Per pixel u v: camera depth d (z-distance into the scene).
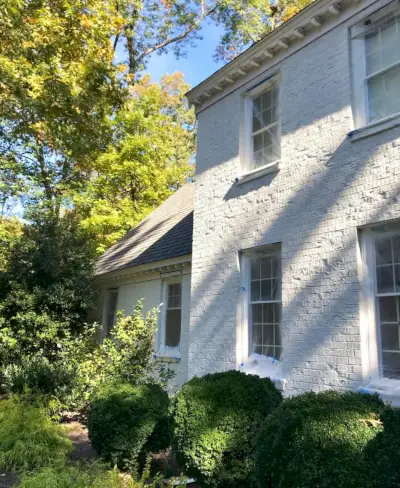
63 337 12.91
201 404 4.92
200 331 8.98
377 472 3.11
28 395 8.83
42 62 9.20
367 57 6.83
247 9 21.41
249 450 4.61
